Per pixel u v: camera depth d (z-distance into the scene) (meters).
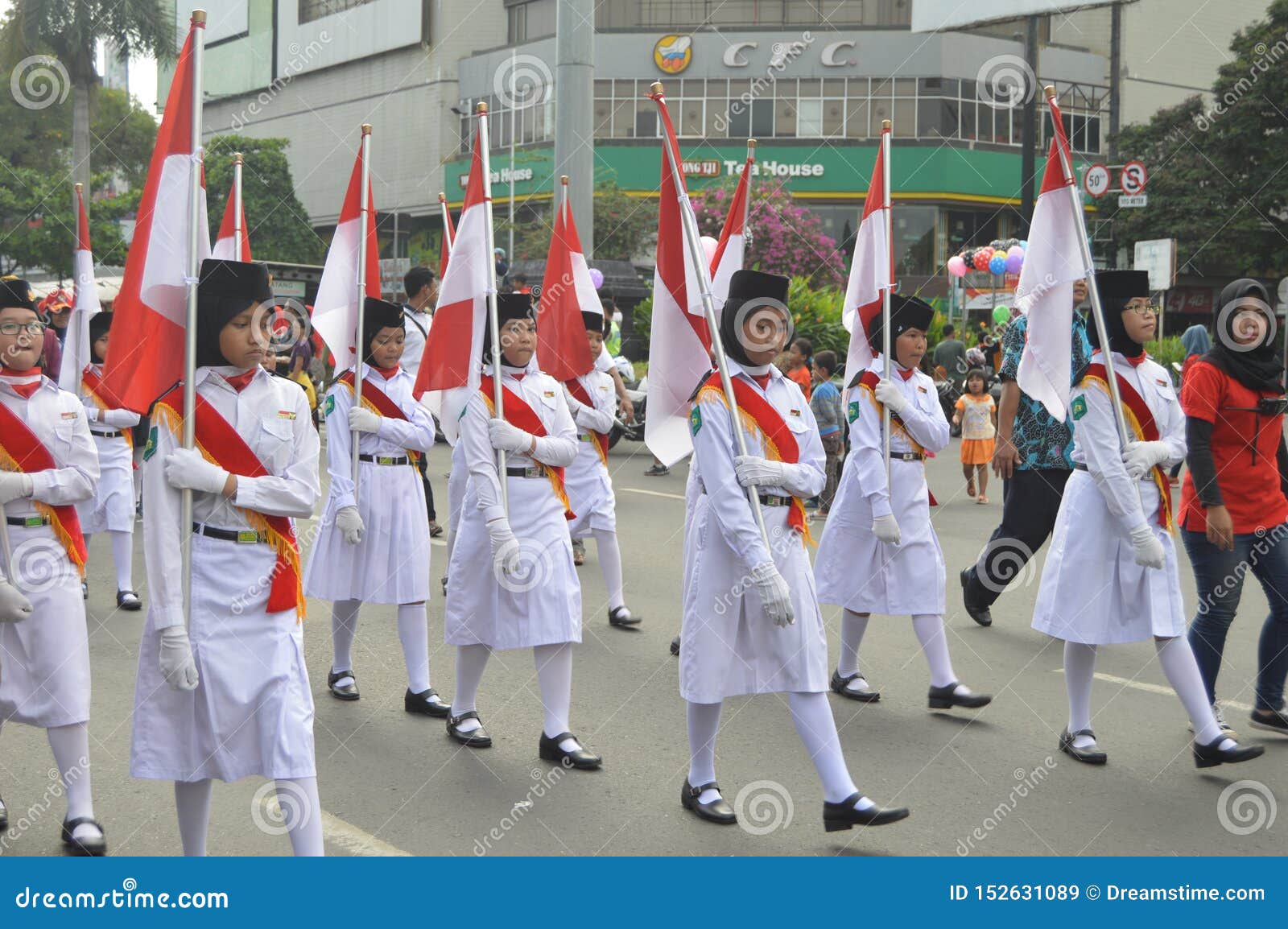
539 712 6.28
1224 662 7.14
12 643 4.59
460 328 6.22
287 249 45.78
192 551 3.87
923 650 6.90
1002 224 45.72
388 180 52.56
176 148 4.05
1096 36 45.91
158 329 3.98
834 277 32.25
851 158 44.09
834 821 4.54
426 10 50.41
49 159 36.78
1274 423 5.77
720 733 5.89
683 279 5.22
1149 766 5.46
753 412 4.68
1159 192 33.66
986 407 13.88
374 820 4.82
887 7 44.53
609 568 8.05
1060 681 6.82
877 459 6.29
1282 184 32.25
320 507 11.91
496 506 5.46
